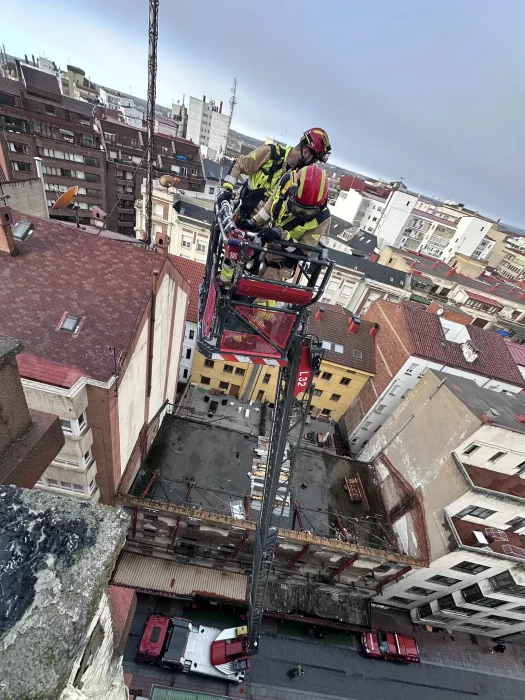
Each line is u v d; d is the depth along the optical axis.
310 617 22.70
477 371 29.23
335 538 21.00
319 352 9.37
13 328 12.77
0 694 1.94
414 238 88.56
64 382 11.98
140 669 19.78
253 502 21.16
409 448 23.34
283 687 21.06
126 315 13.98
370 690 22.09
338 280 49.28
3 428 4.89
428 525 20.30
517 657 25.84
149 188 20.62
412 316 31.55
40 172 22.28
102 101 90.38
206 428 24.45
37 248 14.38
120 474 17.95
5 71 64.88
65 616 2.35
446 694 22.98
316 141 6.27
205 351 7.89
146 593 21.64
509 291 61.16
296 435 34.28
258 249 5.75
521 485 19.36
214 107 108.38
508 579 18.88
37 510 2.77
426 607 23.75
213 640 20.67
